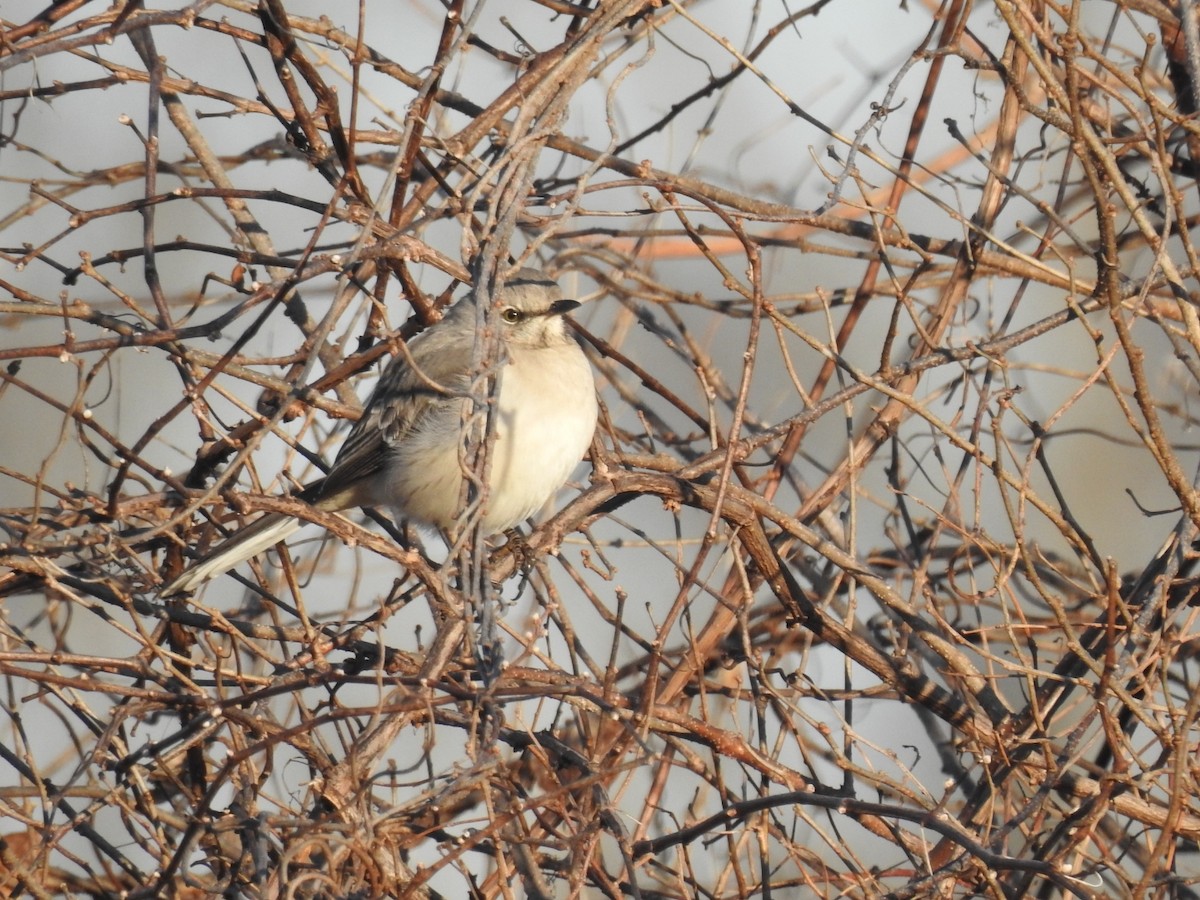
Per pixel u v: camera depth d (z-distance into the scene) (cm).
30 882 900
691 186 1238
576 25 1245
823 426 1688
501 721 776
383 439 1245
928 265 1228
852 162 1014
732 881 1190
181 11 984
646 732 880
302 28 1186
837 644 1087
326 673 851
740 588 1120
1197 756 949
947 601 1311
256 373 1120
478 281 853
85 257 1035
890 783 991
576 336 1403
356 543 891
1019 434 1452
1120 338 923
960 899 953
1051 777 912
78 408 948
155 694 889
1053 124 1015
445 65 986
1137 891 808
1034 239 1404
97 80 1188
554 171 1409
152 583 1055
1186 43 1070
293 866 853
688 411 1230
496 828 790
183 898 1020
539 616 967
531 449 1154
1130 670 949
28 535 972
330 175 1166
